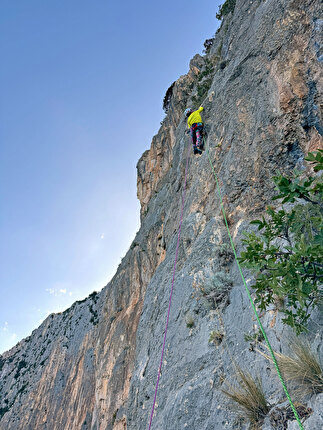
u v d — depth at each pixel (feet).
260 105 28.07
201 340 22.54
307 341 12.67
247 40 36.55
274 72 27.76
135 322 62.28
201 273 26.61
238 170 28.32
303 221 12.85
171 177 57.06
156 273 41.78
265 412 13.28
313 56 24.54
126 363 57.98
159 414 23.77
